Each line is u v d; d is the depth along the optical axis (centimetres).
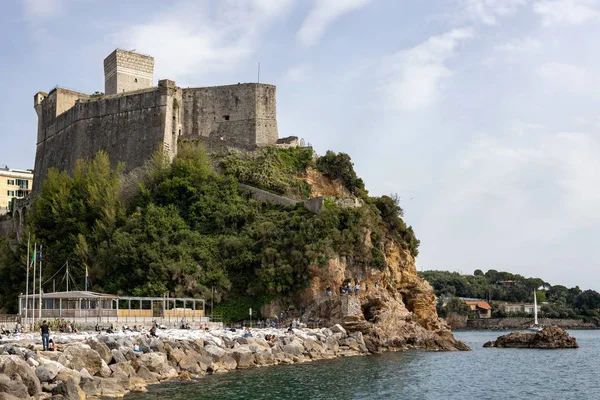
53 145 12288
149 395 4253
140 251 8506
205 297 8231
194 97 11544
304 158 10525
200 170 9794
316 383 5016
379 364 6256
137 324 6894
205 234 9106
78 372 4041
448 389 5081
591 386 5438
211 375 5259
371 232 8800
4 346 4275
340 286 8038
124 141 10994
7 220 12975
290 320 7788
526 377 5925
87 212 9756
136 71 11944
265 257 8362
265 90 11469
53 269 9175
